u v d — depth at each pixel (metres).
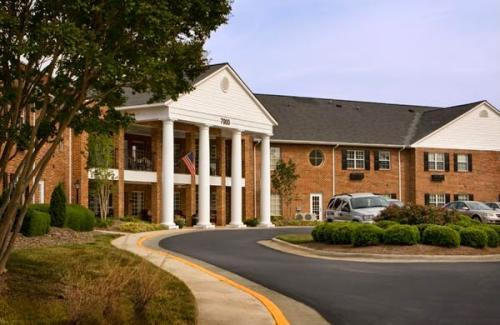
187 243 24.38
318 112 50.22
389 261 19.34
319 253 21.36
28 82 11.37
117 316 9.34
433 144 50.09
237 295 12.69
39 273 12.53
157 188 36.53
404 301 12.33
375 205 28.89
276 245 24.47
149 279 10.75
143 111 35.00
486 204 39.94
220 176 40.25
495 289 13.71
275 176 44.78
